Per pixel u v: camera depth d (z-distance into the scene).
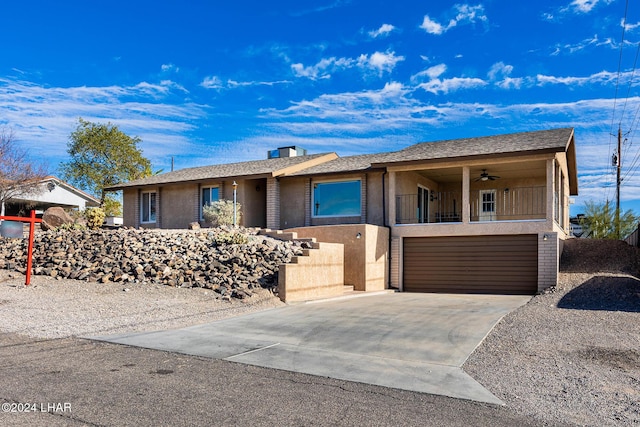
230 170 23.47
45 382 5.55
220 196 22.20
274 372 6.30
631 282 13.02
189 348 7.46
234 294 11.74
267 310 11.05
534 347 7.66
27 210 33.31
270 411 4.84
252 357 7.05
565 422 4.74
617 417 4.89
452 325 9.41
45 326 8.55
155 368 6.30
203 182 22.28
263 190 22.83
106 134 38.25
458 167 17.44
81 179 37.75
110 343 7.62
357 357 7.12
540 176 20.19
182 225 23.34
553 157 15.29
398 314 10.70
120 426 4.34
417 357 7.15
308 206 20.47
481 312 10.95
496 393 5.58
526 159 15.75
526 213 20.34
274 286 12.62
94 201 36.03
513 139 17.94
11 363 6.30
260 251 14.50
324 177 20.11
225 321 9.66
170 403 4.98
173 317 9.77
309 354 7.28
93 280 12.66
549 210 15.26
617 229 27.52
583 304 11.38
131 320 9.31
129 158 39.19
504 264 16.16
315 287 13.61
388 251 17.64
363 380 6.01
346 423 4.57
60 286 12.10
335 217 19.83
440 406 5.12
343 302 12.88
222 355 7.10
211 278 12.66
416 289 17.52
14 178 29.56
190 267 13.40
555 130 18.12
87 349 7.20
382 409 4.98
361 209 19.09
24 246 15.58
